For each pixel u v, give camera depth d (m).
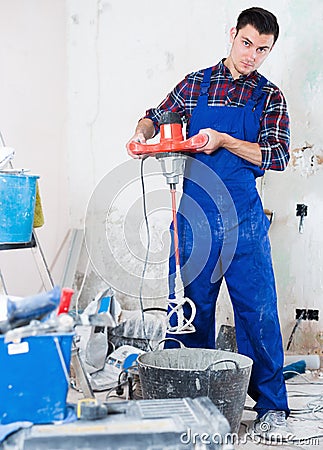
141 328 3.44
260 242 2.64
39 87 3.79
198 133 2.58
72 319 1.54
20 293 3.58
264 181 3.94
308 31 3.84
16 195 2.11
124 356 3.23
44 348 1.51
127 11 3.99
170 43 3.96
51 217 3.90
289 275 3.94
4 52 3.54
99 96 4.03
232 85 2.69
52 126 3.90
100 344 3.12
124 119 4.02
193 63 3.95
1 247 2.12
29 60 3.71
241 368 2.35
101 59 4.01
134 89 4.01
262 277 2.64
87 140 4.04
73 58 4.00
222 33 3.90
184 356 2.66
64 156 4.02
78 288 3.98
